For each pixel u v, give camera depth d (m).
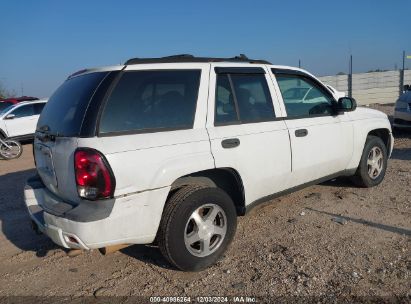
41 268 3.88
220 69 3.84
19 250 4.35
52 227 3.12
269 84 4.31
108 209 2.98
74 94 3.43
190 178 3.60
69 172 3.11
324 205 5.08
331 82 24.14
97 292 3.35
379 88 24.28
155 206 3.22
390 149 6.10
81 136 3.03
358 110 5.48
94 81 3.28
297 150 4.37
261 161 3.99
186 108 3.54
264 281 3.36
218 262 3.74
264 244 4.05
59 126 3.36
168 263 3.75
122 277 3.59
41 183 3.84
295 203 5.22
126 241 3.13
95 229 2.94
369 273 3.37
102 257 4.02
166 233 3.31
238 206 4.00
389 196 5.32
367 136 5.62
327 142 4.76
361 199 5.25
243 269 3.58
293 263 3.61
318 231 4.29
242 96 4.00
